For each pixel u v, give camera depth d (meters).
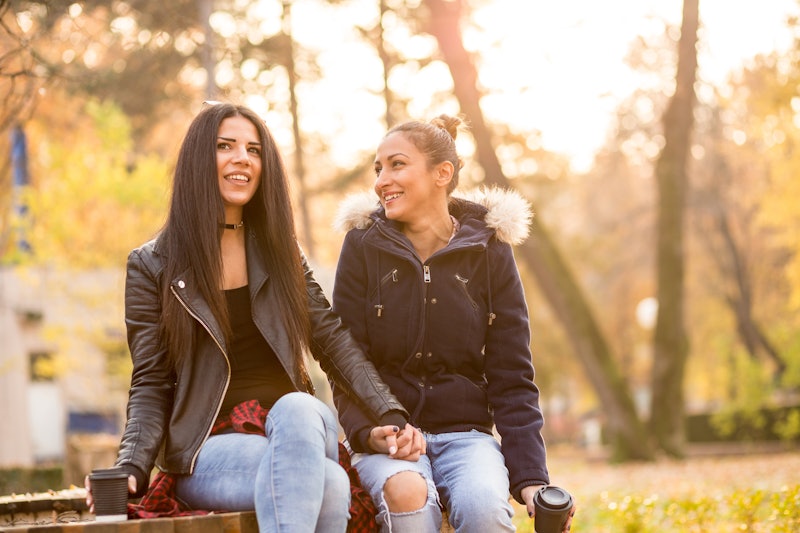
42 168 17.83
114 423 19.58
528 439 3.80
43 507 4.13
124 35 13.02
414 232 4.08
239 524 3.08
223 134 3.69
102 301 16.28
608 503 6.62
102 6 11.12
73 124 17.55
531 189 22.66
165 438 3.45
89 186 15.88
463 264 3.97
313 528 3.06
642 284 42.16
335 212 4.18
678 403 20.88
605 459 24.66
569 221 40.03
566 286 20.70
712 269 38.38
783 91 17.14
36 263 16.34
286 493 3.06
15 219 16.30
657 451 20.64
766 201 20.08
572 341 20.91
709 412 30.61
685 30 19.86
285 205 3.75
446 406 3.87
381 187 4.01
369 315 3.98
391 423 3.59
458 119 4.38
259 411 3.43
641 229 38.25
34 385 21.28
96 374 17.48
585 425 50.47
